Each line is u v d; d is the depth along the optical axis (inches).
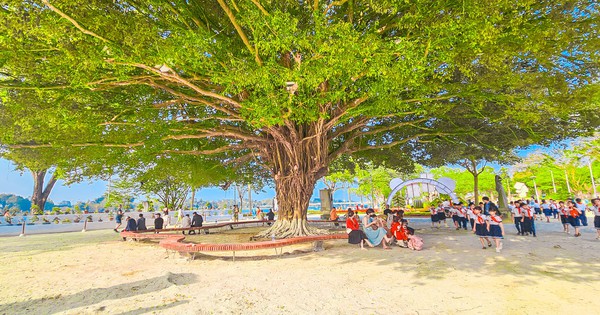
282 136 515.8
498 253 336.5
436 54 316.5
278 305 201.6
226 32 435.5
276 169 561.9
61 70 341.4
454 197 884.0
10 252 477.1
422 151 751.7
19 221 1021.8
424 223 809.5
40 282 284.2
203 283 262.7
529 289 212.4
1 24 263.9
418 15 313.0
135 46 286.8
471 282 233.5
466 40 292.8
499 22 324.5
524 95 409.4
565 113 389.1
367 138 692.7
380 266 298.4
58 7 269.4
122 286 259.1
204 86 481.4
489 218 353.4
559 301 189.0
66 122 390.3
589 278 233.6
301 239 385.4
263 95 362.6
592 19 304.2
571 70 366.9
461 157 745.6
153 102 522.6
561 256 311.3
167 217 987.3
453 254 340.8
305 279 262.8
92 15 280.8
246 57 377.7
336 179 1844.2
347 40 276.5
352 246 429.7
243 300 213.0
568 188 1536.7
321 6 345.1
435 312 179.8
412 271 273.3
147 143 489.7
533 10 331.0
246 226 933.2
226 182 850.1
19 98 391.2
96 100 450.0
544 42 299.4
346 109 434.6
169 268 326.0
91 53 289.9
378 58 285.6
